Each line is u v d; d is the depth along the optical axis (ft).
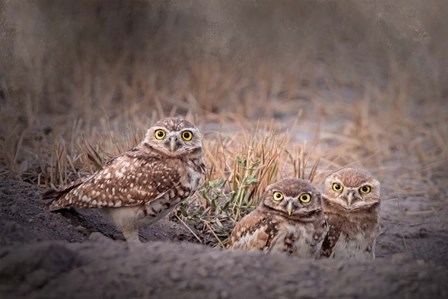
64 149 37.78
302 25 65.77
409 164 48.06
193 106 54.95
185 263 23.31
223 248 31.91
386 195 42.47
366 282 23.17
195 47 60.85
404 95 58.59
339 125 54.24
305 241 29.19
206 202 35.65
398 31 66.49
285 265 23.90
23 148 42.80
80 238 30.09
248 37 62.34
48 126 48.60
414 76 63.36
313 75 63.62
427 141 52.65
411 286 23.17
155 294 21.67
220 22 61.98
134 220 30.71
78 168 38.68
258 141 39.81
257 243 29.30
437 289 23.12
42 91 52.85
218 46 61.21
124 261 23.16
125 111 51.65
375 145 50.08
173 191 30.45
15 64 51.42
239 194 34.86
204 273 22.82
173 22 61.36
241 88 60.34
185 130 30.73
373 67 66.33
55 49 56.13
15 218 29.71
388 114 55.52
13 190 32.40
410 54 65.57
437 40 66.54
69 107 53.67
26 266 22.16
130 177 30.25
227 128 51.19
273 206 29.45
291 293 22.29
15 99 49.83
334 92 61.67
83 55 57.98
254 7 63.41
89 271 22.41
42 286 21.66
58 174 37.42
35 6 54.54
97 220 32.60
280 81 61.87
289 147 45.14
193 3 61.82
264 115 55.72
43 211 30.99
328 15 67.15
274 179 36.68
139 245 24.56
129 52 59.16
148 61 59.06
